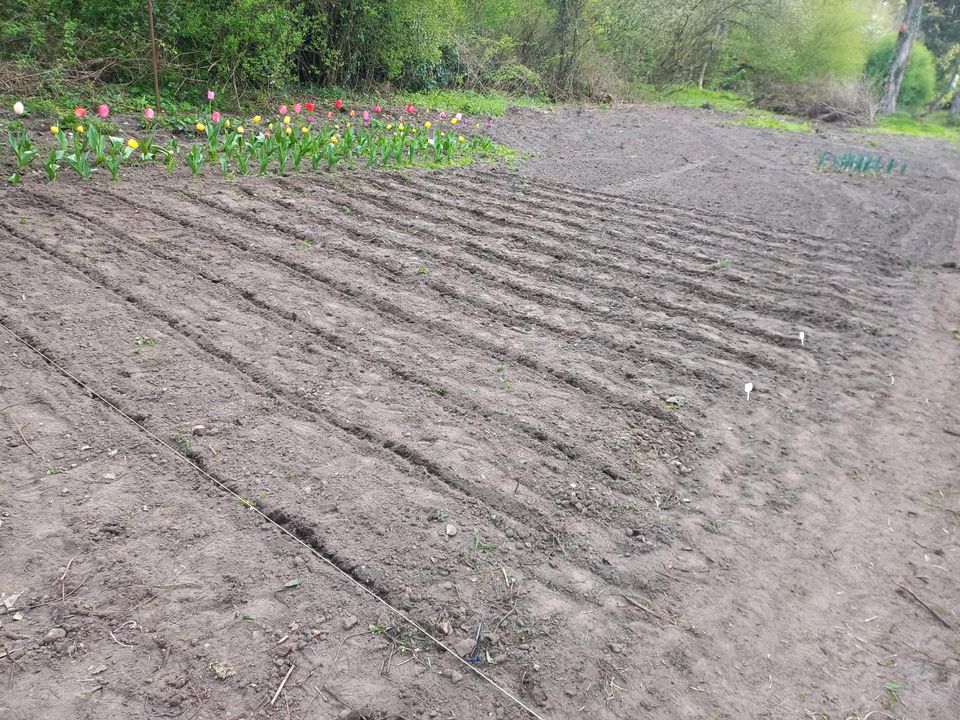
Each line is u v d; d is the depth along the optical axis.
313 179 7.00
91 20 8.97
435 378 3.67
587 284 5.23
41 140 6.79
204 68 9.70
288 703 1.96
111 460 2.77
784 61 24.52
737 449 3.41
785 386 4.07
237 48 9.82
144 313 3.91
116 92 8.71
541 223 6.63
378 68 13.71
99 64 8.98
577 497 2.93
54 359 3.34
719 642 2.34
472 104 13.77
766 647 2.35
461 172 8.38
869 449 3.54
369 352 3.85
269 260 4.86
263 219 5.60
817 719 2.12
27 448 2.76
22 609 2.12
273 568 2.38
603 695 2.11
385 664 2.11
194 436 2.97
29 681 1.92
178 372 3.39
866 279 6.05
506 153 9.93
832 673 2.28
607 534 2.76
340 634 2.18
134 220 5.20
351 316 4.24
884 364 4.47
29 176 5.79
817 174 11.11
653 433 3.46
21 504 2.49
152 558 2.35
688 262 6.01
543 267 5.46
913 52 30.59
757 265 6.12
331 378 3.55
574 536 2.72
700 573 2.62
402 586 2.38
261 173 6.89
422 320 4.31
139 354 3.49
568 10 17.94
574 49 18.31
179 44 9.74
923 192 10.26
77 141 6.07
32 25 7.99
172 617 2.16
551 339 4.29
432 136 9.34
